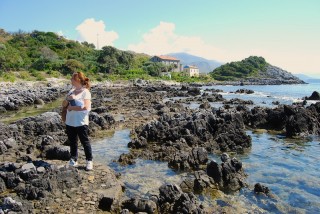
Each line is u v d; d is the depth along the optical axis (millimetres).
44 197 8914
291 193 10664
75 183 9766
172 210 8914
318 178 12203
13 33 147375
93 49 152125
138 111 29047
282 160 14672
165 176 12016
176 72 157250
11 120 27609
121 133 20016
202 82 137500
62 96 53781
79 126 10688
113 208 8883
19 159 13039
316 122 21391
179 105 34469
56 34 152000
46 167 10688
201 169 12891
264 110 24891
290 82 154125
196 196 10141
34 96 44688
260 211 9203
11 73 80062
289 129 20375
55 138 17047
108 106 34219
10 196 9031
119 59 134500
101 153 15305
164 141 17625
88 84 10812
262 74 199875
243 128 20766
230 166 11594
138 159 14359
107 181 10234
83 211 8422
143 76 118375
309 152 16172
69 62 101812
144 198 9625
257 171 12977
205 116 19859
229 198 10070
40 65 96938
